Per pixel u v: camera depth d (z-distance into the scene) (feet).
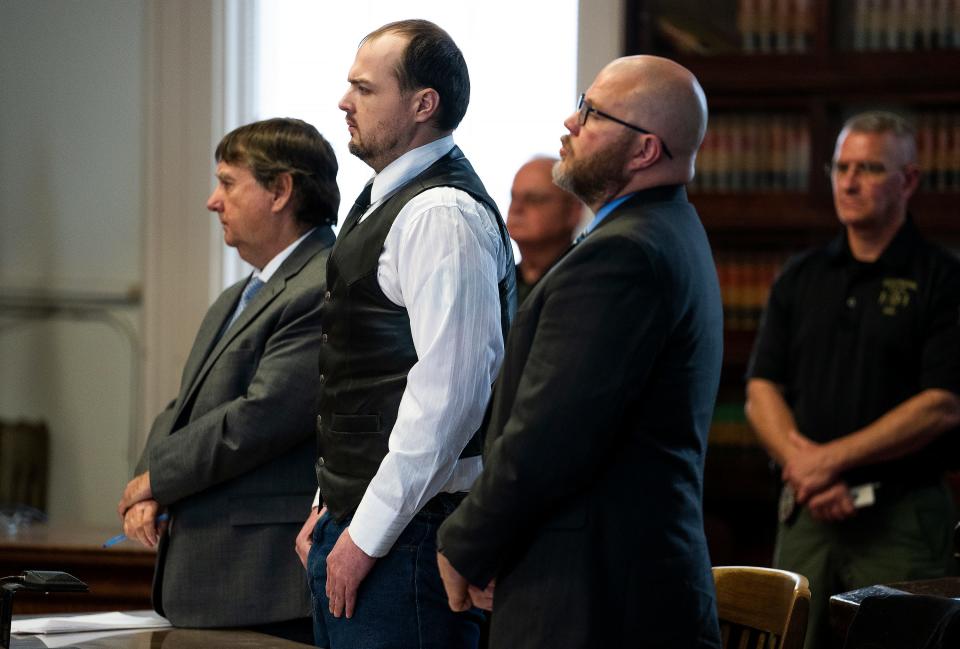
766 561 34.04
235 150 20.35
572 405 13.67
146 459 20.89
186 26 39.50
